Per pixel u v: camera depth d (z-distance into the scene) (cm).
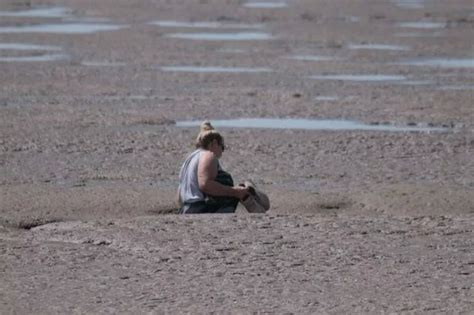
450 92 8088
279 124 6706
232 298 3105
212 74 9038
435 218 4144
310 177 5206
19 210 4488
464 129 6606
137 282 3262
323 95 7925
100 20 14400
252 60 10069
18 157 5600
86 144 5953
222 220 4038
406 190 4862
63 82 8494
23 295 3136
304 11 15900
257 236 3791
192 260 3494
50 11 15862
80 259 3519
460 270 3394
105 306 3034
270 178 5175
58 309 3011
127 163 5497
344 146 5950
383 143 6044
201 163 4288
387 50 10975
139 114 7006
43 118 6819
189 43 11431
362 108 7325
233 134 6266
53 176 5172
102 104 7431
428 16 15088
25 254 3578
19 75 8831
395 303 3062
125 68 9406
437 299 3102
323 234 3834
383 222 4056
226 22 14225
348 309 3008
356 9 16225
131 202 4641
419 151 5841
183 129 6488
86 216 4447
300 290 3180
